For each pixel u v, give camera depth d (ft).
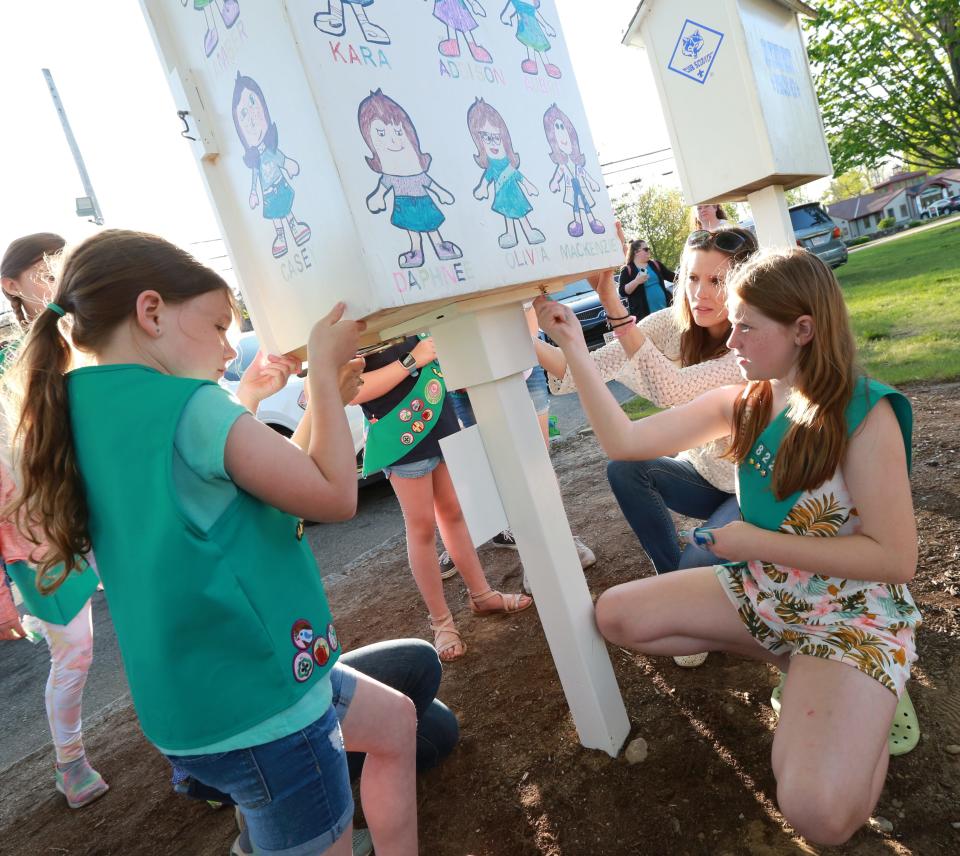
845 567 4.28
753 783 4.89
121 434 3.42
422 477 7.64
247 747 3.42
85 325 3.60
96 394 3.50
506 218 4.56
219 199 4.80
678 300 6.84
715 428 5.35
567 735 5.88
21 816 7.28
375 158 3.78
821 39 31.60
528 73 5.02
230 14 3.95
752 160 7.50
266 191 4.30
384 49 3.93
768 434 4.68
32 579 6.54
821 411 4.27
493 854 4.92
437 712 5.93
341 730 4.12
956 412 10.62
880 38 30.40
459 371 5.06
